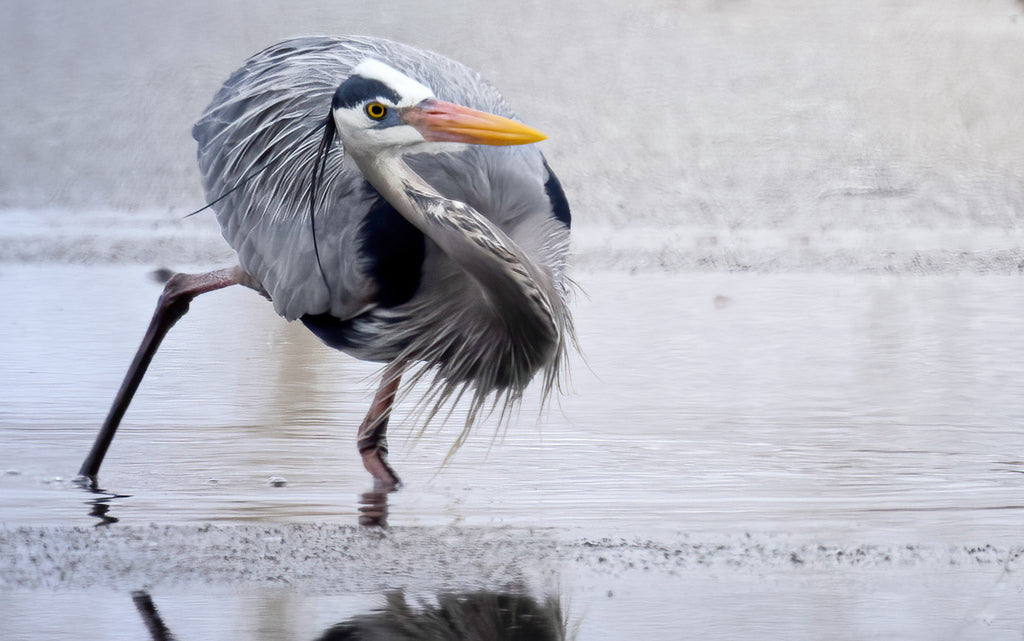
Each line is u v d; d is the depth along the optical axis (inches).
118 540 315.9
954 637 247.6
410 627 254.7
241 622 257.4
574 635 249.4
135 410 468.1
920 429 435.8
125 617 260.5
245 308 708.0
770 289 737.0
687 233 922.7
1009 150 1107.3
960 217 971.9
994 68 1289.4
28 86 1230.9
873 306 682.2
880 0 1524.4
